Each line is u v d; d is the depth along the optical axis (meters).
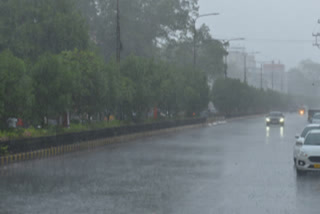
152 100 51.03
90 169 22.03
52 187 16.78
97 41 83.56
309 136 21.44
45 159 26.56
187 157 27.69
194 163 24.64
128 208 13.19
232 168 22.58
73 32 39.91
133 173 20.72
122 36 82.31
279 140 42.06
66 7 41.00
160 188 16.69
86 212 12.66
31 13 39.91
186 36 100.94
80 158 27.12
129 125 42.97
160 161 25.58
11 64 26.28
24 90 26.53
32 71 31.34
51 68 31.30
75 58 37.41
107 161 25.53
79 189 16.39
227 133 53.41
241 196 15.16
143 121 52.06
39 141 27.42
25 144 25.97
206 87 76.50
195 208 13.23
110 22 82.56
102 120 46.62
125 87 44.84
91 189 16.39
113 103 41.56
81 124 39.72
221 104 107.06
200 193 15.68
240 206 13.53
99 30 81.56
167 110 63.28
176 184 17.62
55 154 28.95
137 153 30.17
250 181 18.44
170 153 30.16
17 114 27.12
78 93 35.38
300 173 20.20
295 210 12.99
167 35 91.06
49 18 39.75
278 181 18.45
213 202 14.12
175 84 61.72
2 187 16.75
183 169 22.16
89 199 14.52
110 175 20.00
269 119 73.81
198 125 70.00
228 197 14.96
